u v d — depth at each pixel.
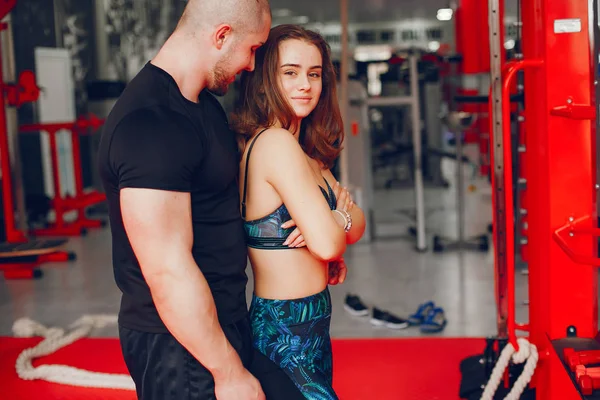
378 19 16.72
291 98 1.98
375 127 14.63
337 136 2.20
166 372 1.81
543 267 2.71
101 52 10.22
